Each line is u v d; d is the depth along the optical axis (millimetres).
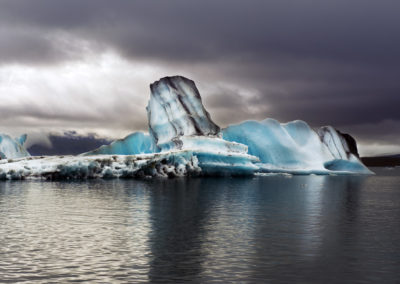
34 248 14617
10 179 46781
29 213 22172
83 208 24031
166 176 52875
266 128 69562
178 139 58938
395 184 48781
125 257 13516
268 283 11297
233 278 11625
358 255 14031
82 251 14219
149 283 11156
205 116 62750
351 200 29734
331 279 11695
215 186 40500
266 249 14656
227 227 18438
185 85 64500
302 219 20750
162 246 14930
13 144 75812
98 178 49781
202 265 12727
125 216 21219
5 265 12641
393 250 14695
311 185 44969
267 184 44875
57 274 11812
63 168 48031
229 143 58562
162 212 22688
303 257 13742
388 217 21594
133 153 68438
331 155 72438
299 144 71562
